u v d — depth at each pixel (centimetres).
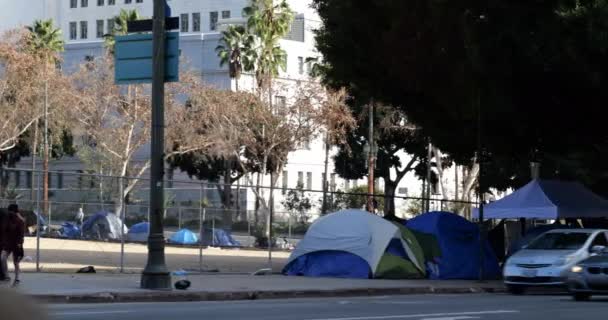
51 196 4431
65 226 4031
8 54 7206
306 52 9931
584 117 3475
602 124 3550
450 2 2998
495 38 2961
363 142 7862
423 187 8381
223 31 8275
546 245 2680
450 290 2717
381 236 3042
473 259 3181
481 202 3078
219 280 2675
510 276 2608
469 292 2745
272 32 7888
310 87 7062
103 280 2461
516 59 3019
